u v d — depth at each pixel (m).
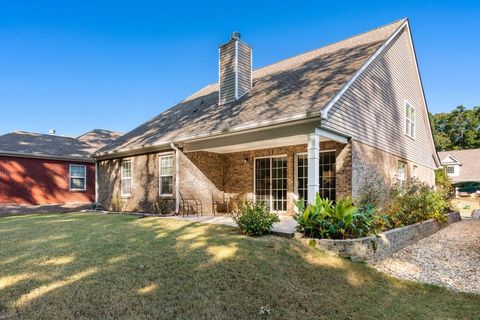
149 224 8.27
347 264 5.64
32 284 3.93
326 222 6.29
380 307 4.33
